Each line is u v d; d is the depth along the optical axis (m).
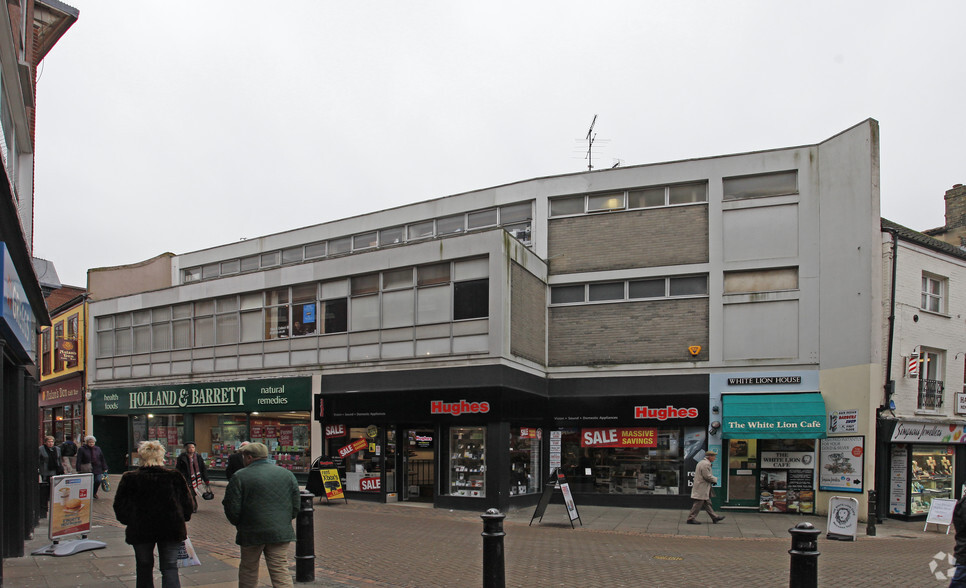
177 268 28.34
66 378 28.59
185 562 8.70
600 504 18.27
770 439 17.31
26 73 11.24
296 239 24.75
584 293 19.33
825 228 17.09
